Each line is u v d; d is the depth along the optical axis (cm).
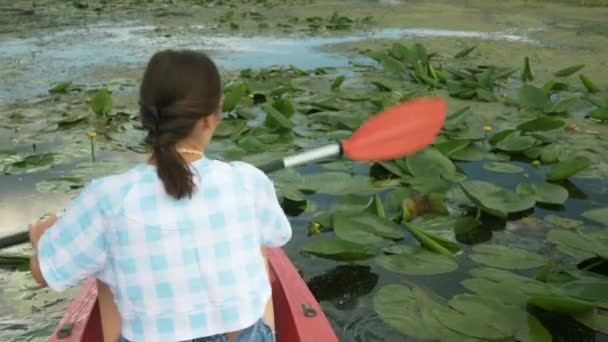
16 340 195
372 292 221
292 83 497
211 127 115
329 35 738
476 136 370
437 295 217
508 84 522
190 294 111
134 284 110
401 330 193
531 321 195
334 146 169
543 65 588
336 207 275
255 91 459
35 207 281
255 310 115
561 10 940
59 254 112
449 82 488
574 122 415
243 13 904
